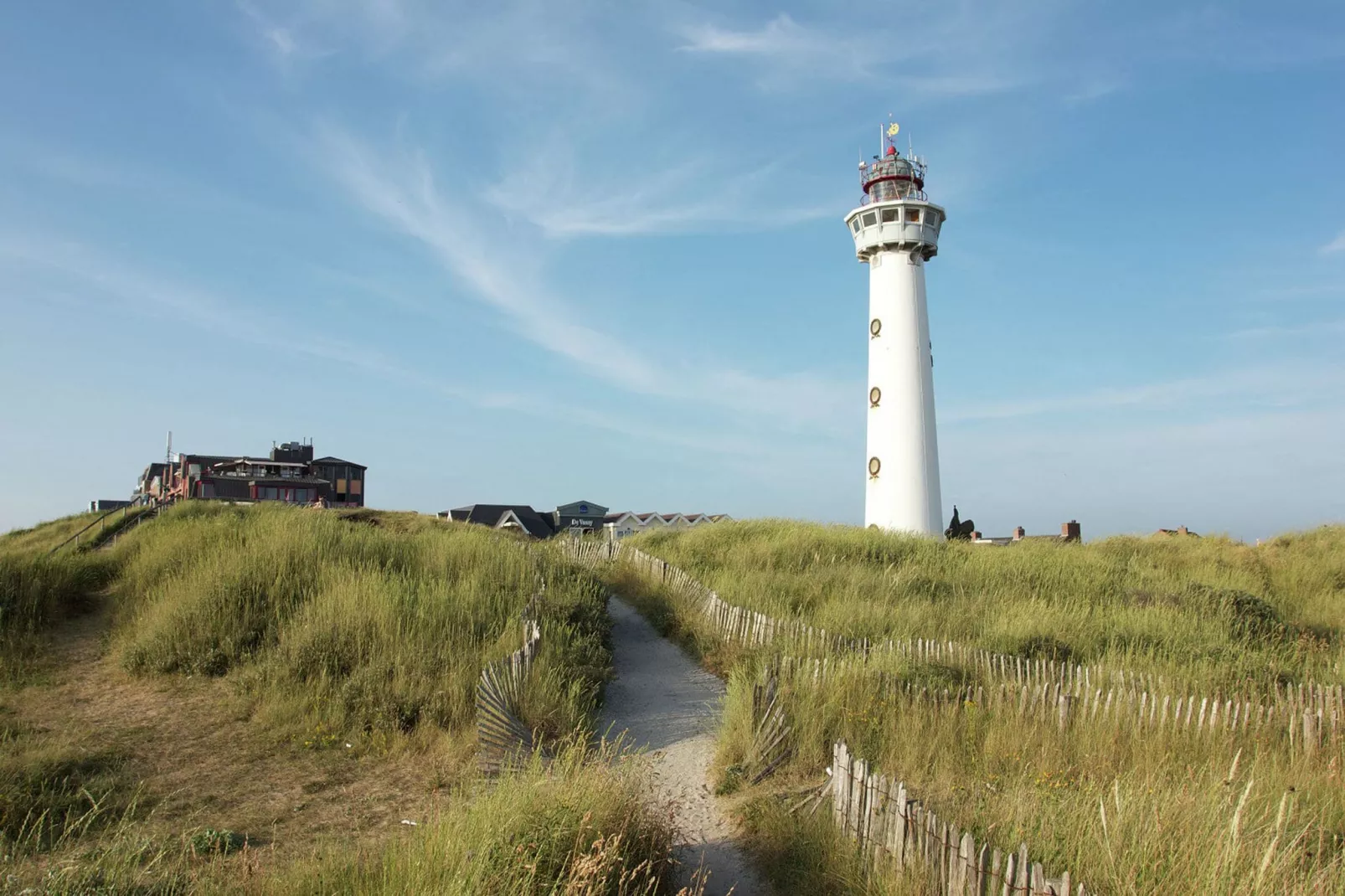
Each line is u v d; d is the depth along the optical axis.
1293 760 8.48
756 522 27.56
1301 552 23.94
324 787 9.18
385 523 30.31
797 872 6.95
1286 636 15.11
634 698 12.52
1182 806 6.52
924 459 33.88
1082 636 13.53
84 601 16.44
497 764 9.21
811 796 7.97
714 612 15.44
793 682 10.70
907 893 5.94
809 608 16.33
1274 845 5.38
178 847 7.46
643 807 7.27
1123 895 5.38
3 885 6.25
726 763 9.52
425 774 9.54
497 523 60.69
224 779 9.34
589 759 9.09
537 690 10.76
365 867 6.36
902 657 11.66
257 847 7.63
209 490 52.59
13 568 15.94
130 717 11.16
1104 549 25.38
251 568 15.17
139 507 27.44
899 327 34.88
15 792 8.16
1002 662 11.03
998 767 8.73
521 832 6.23
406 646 12.20
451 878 5.62
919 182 35.75
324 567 15.55
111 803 8.48
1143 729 9.39
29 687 12.20
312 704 11.18
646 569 20.77
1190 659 12.27
